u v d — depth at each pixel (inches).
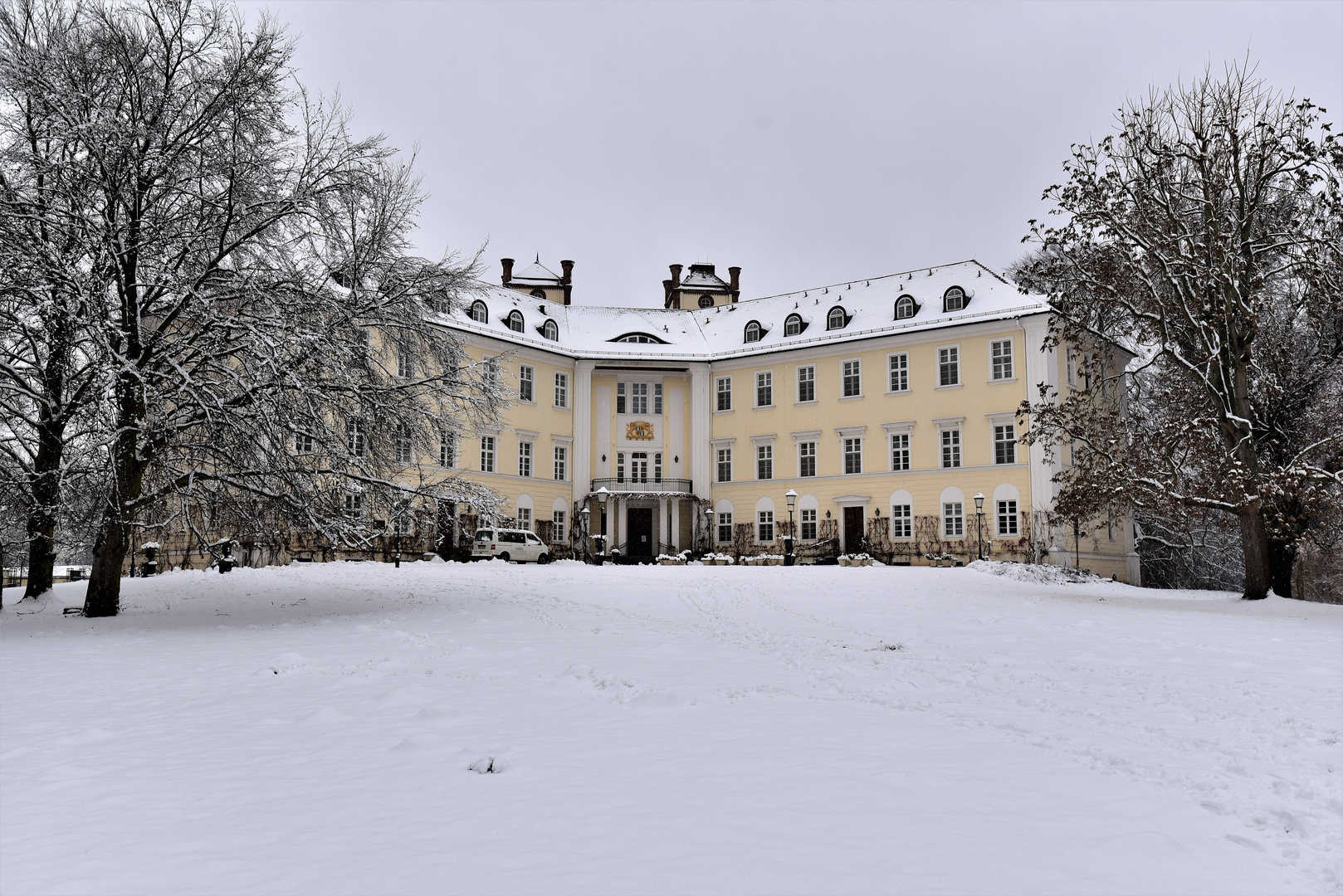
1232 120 1130.0
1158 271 1151.6
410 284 871.1
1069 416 1218.6
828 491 1995.6
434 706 342.0
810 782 243.3
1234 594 1327.5
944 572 1401.3
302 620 779.4
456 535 1758.1
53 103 732.0
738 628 678.5
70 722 342.3
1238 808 224.8
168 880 175.6
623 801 225.1
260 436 760.3
